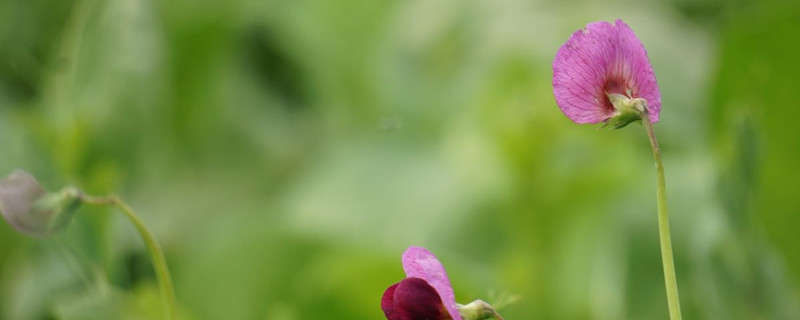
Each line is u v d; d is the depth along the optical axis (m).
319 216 1.20
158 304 0.83
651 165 1.20
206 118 1.31
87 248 0.83
